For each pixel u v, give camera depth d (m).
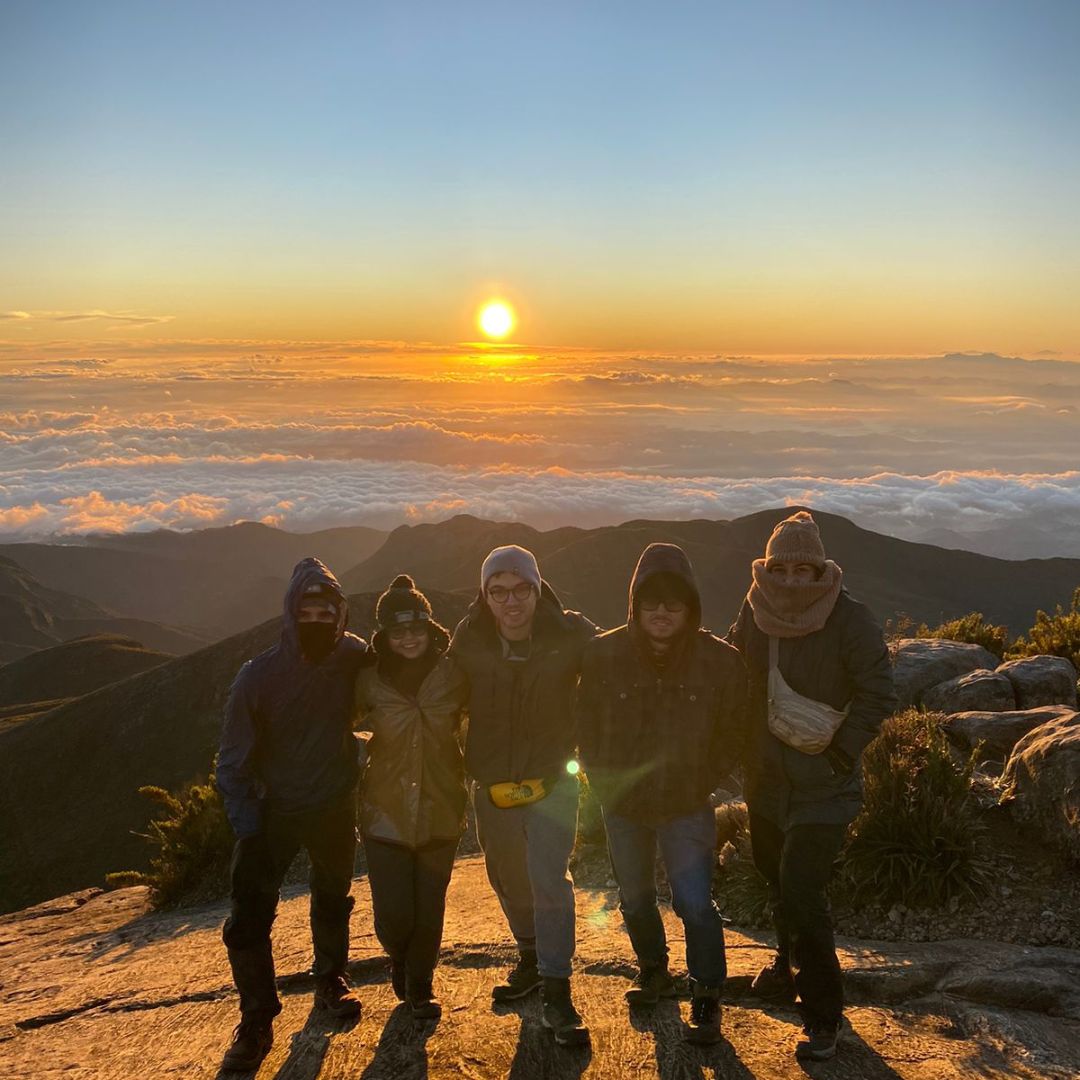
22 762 82.50
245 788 4.16
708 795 4.13
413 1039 4.11
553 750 4.21
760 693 4.15
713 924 3.96
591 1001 4.41
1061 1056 3.75
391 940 4.28
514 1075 3.73
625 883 4.21
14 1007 5.59
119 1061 4.26
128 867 61.66
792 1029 4.07
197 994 5.09
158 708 87.69
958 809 5.59
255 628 98.31
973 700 9.20
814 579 3.99
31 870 64.31
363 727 4.38
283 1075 3.86
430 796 4.25
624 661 4.06
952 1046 3.88
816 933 3.82
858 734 3.93
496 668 4.14
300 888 7.96
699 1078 3.63
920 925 5.21
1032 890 5.32
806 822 3.94
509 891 4.43
